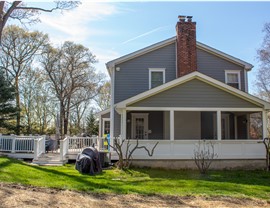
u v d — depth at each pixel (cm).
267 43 3209
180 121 1691
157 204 660
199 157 1358
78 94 4109
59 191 729
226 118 1848
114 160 1448
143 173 1185
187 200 714
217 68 1853
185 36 1725
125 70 1783
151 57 1806
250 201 734
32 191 700
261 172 1302
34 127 3762
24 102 3700
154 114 1792
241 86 1850
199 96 1419
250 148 1406
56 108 4134
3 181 798
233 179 1088
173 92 1413
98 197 693
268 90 3309
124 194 741
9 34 3300
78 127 4609
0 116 2280
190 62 1692
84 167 1126
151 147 1373
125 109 1392
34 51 3494
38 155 1516
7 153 1549
